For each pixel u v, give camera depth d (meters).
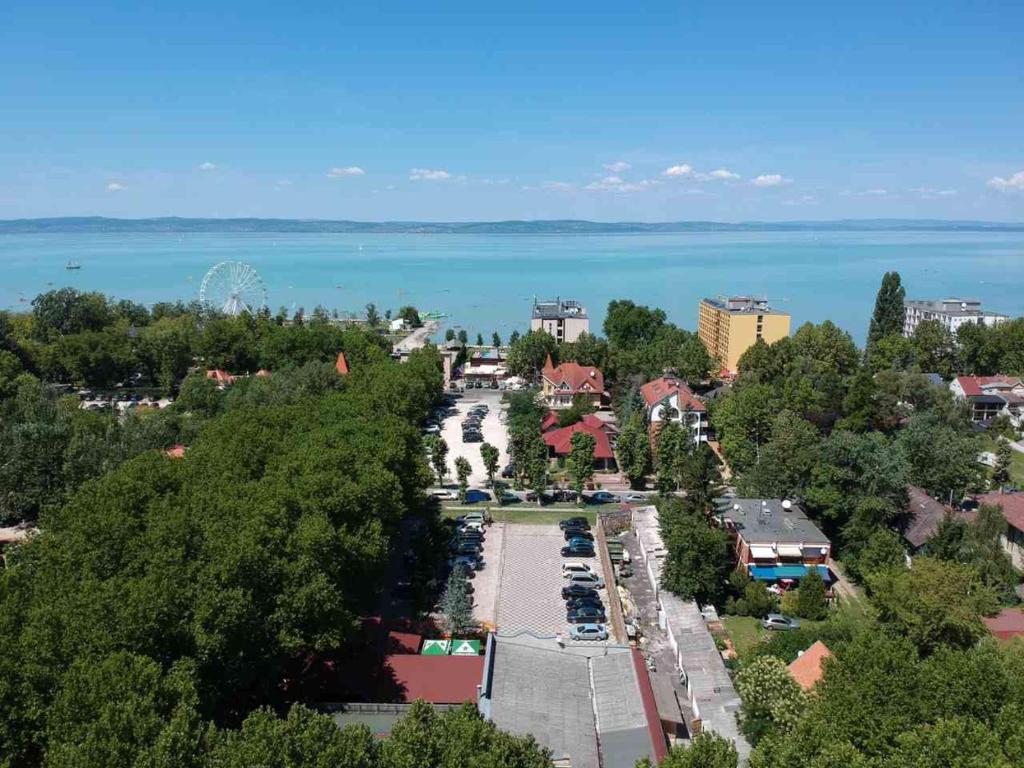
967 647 61.53
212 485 66.31
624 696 57.12
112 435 106.44
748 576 79.75
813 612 76.12
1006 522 83.38
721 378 189.00
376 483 68.94
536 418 138.88
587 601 78.25
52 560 53.47
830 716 43.28
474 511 105.25
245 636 49.09
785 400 126.62
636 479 117.81
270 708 38.62
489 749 37.06
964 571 65.81
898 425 123.88
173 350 176.50
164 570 48.47
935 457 100.88
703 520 84.31
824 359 168.25
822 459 93.94
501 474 121.94
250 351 188.38
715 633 73.25
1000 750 36.56
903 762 36.47
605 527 96.88
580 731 52.91
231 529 54.00
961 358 174.38
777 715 50.66
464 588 74.19
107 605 44.09
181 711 36.38
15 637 43.69
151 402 168.50
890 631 63.22
